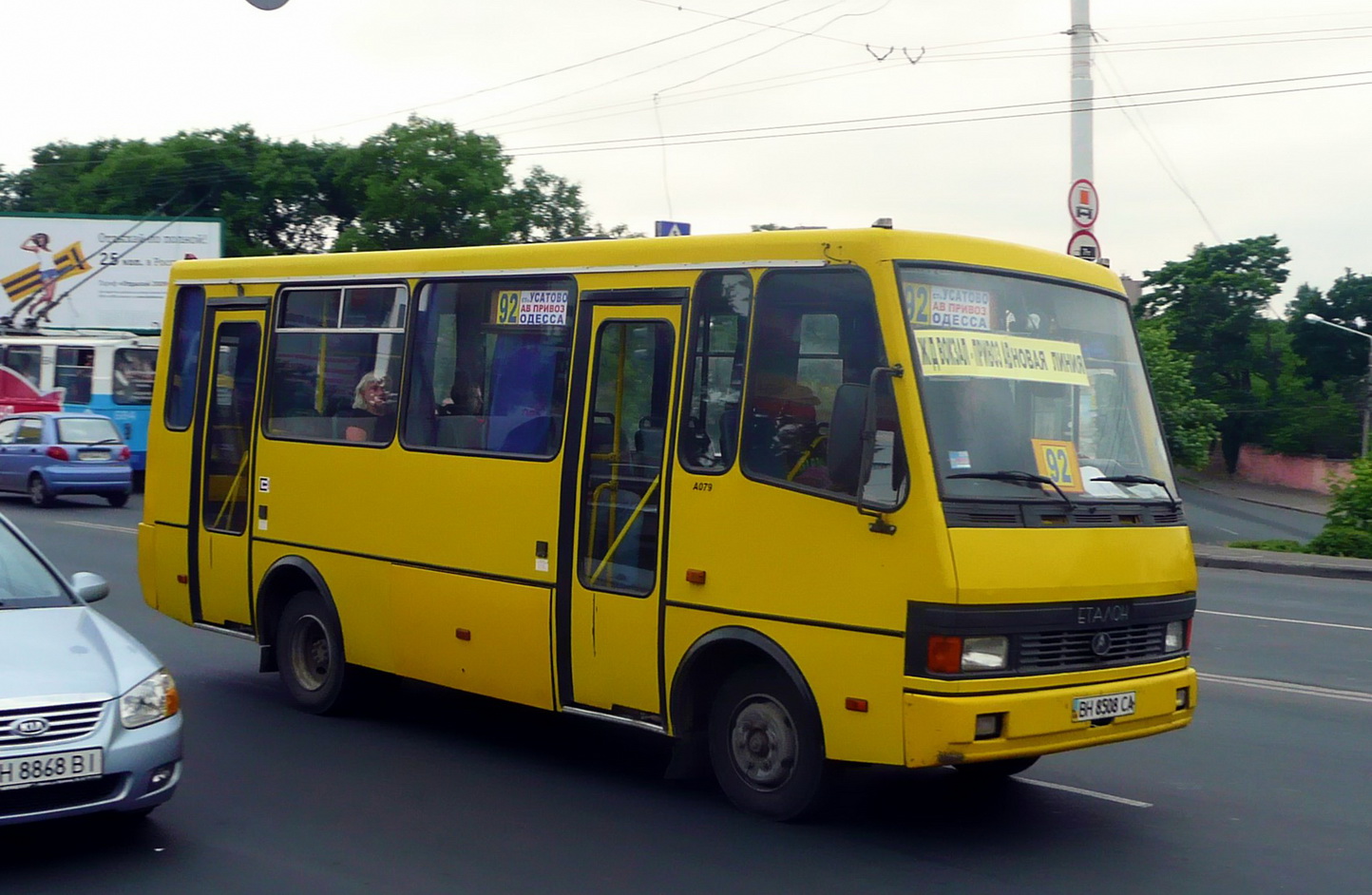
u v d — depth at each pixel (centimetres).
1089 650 636
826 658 623
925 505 595
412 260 860
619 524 720
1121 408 703
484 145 4531
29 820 557
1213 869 606
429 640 823
